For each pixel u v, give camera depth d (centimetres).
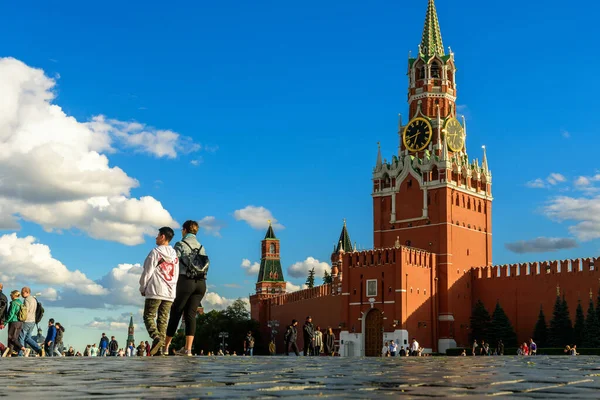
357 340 13100
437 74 14712
